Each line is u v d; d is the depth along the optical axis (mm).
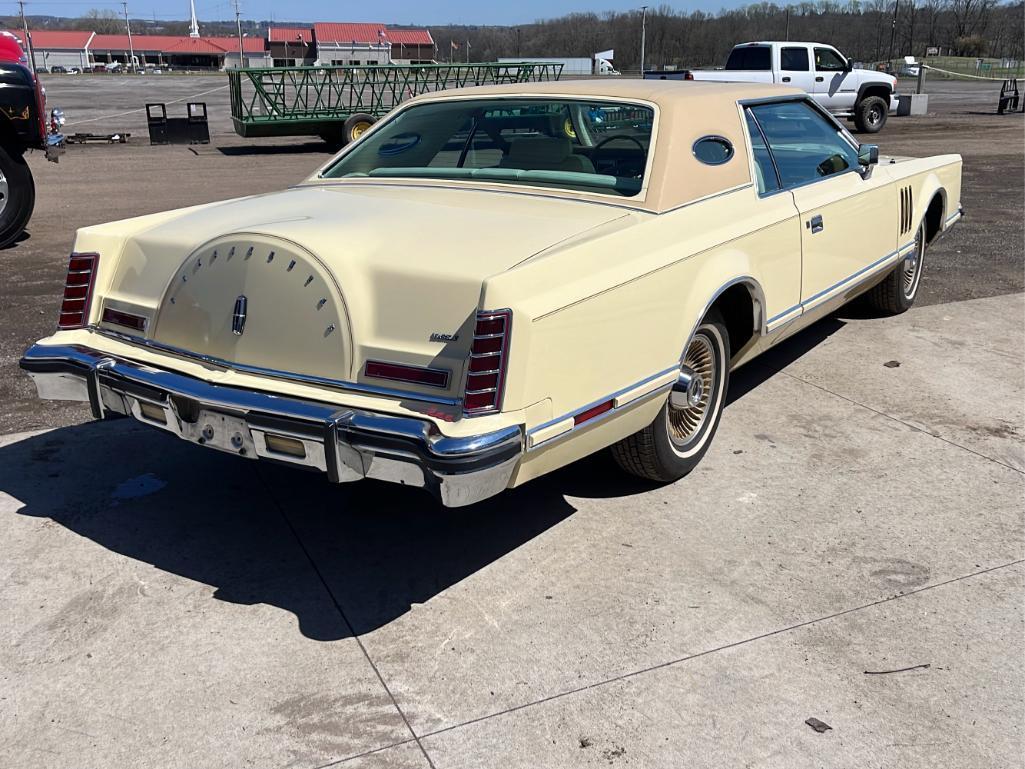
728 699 2709
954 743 2541
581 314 2979
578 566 3408
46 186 13742
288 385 3041
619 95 3941
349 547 3549
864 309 6516
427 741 2549
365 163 4383
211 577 3336
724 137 4035
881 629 3029
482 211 3525
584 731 2586
